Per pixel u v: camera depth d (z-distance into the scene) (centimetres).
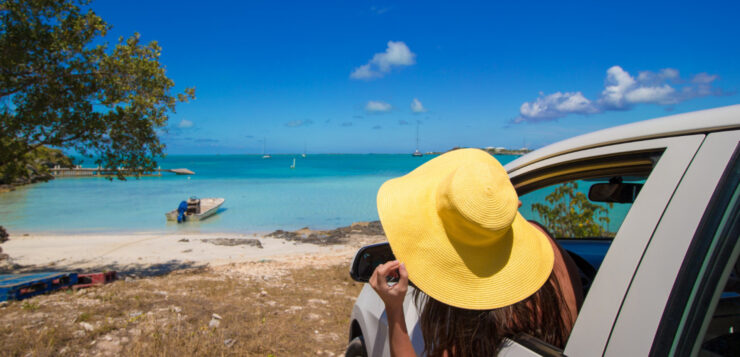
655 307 100
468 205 119
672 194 108
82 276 926
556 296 151
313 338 555
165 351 468
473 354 139
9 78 917
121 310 643
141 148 1045
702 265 98
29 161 1066
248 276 1045
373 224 2298
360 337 314
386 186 159
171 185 5756
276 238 1947
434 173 151
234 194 4350
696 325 98
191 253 1585
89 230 2303
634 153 132
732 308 112
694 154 109
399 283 133
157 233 2205
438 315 144
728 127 104
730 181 98
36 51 938
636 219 115
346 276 1040
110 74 1000
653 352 97
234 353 491
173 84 1055
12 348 475
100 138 1001
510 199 121
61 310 635
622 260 113
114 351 486
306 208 3250
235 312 652
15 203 3597
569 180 190
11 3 899
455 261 130
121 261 1437
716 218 98
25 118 924
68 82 950
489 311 139
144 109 1020
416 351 195
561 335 149
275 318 638
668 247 104
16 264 1359
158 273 1214
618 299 110
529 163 185
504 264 131
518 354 135
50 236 2056
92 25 980
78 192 4734
